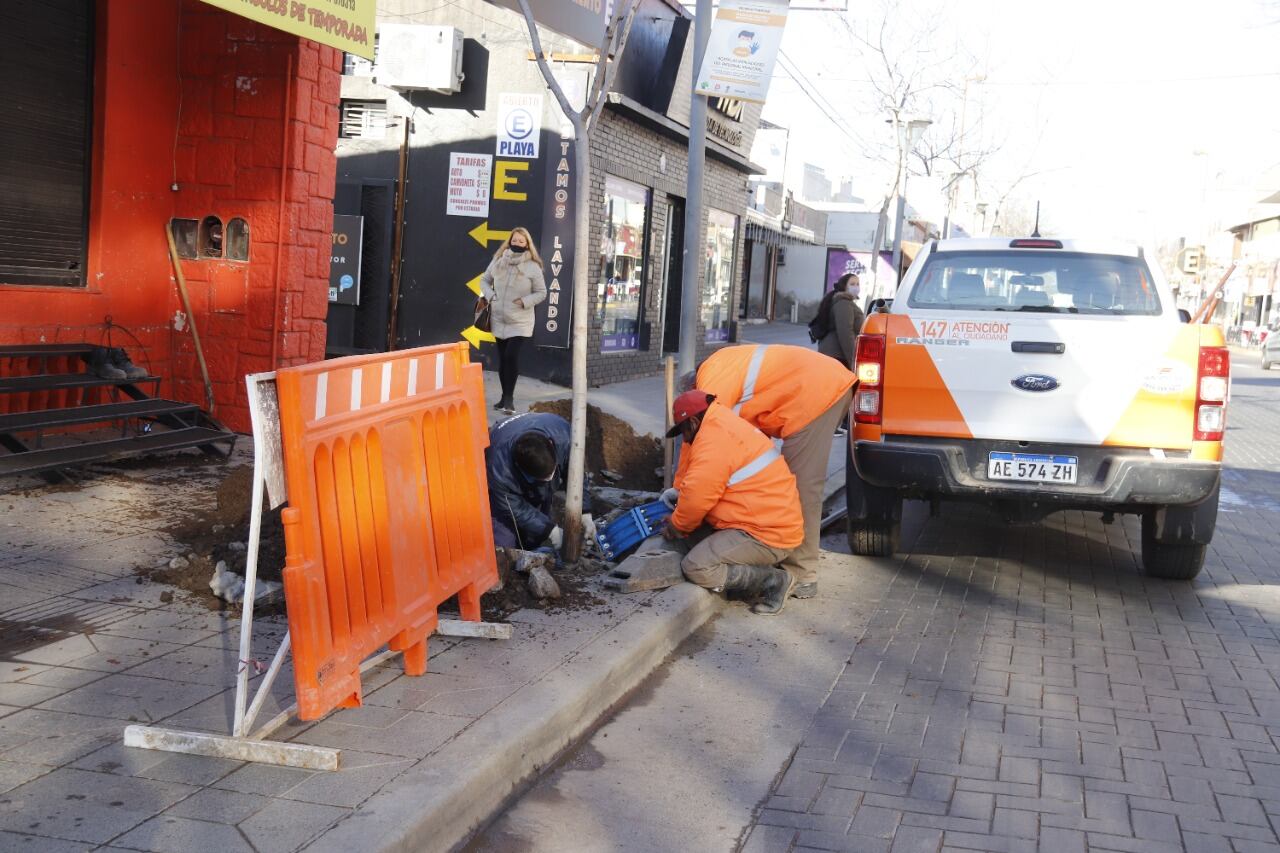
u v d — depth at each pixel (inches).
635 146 631.8
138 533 233.9
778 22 355.6
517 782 157.8
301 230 342.6
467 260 574.9
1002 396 265.7
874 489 294.8
